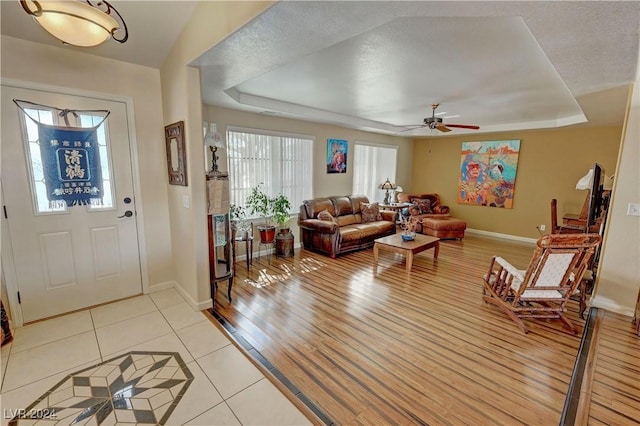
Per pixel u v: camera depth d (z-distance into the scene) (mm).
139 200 3148
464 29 2119
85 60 2711
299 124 5305
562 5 1453
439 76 3158
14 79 2406
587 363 2238
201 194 2850
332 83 3486
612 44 1882
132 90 2982
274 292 3455
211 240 3016
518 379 2061
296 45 2105
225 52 2236
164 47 2816
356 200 6117
